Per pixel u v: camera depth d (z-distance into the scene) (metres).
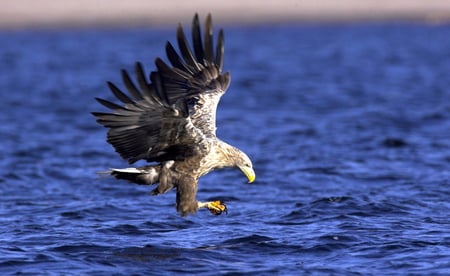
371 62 54.94
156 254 11.26
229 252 11.36
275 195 15.73
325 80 42.66
